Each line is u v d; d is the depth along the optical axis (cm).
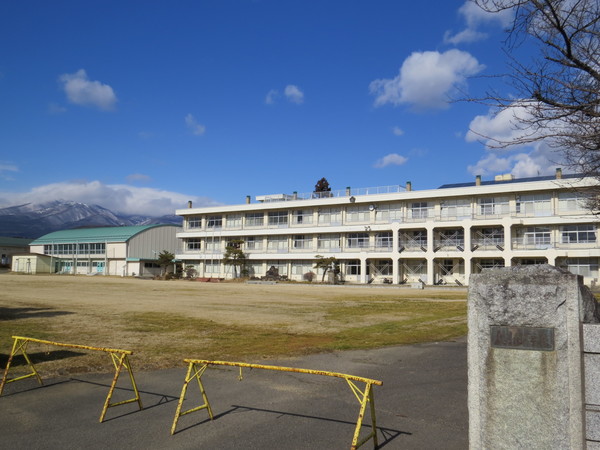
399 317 2056
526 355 368
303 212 6844
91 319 1792
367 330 1595
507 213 5312
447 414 657
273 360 1030
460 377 887
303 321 1861
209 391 773
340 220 6494
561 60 463
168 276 7438
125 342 1252
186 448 527
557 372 357
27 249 11094
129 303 2622
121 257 8469
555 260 4862
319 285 5569
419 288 4881
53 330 1453
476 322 387
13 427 593
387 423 619
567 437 351
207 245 7700
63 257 9319
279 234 6912
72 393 748
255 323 1767
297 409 675
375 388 803
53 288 3969
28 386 786
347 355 1109
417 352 1159
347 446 536
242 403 705
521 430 364
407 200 5931
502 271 390
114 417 635
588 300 373
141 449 523
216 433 576
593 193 721
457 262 5578
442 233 5725
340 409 677
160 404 698
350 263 6319
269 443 544
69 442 543
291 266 6844
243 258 7000
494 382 376
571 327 355
